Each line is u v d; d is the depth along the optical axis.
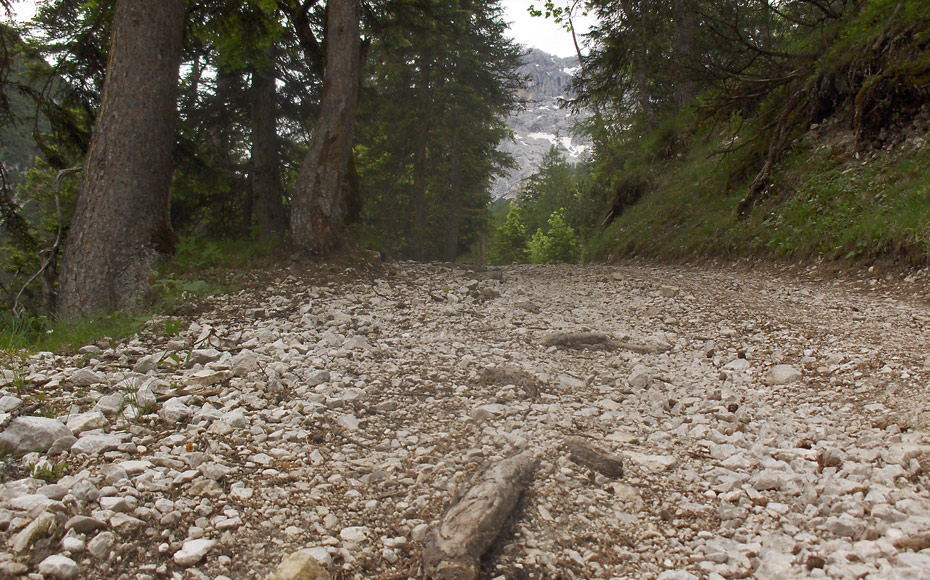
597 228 23.14
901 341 5.17
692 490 2.97
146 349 5.04
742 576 2.23
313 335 5.88
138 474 2.73
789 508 2.71
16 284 10.91
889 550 2.21
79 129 11.09
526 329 6.63
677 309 7.59
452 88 30.39
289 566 2.18
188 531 2.38
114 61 7.70
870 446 3.26
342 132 9.30
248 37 11.35
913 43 10.05
